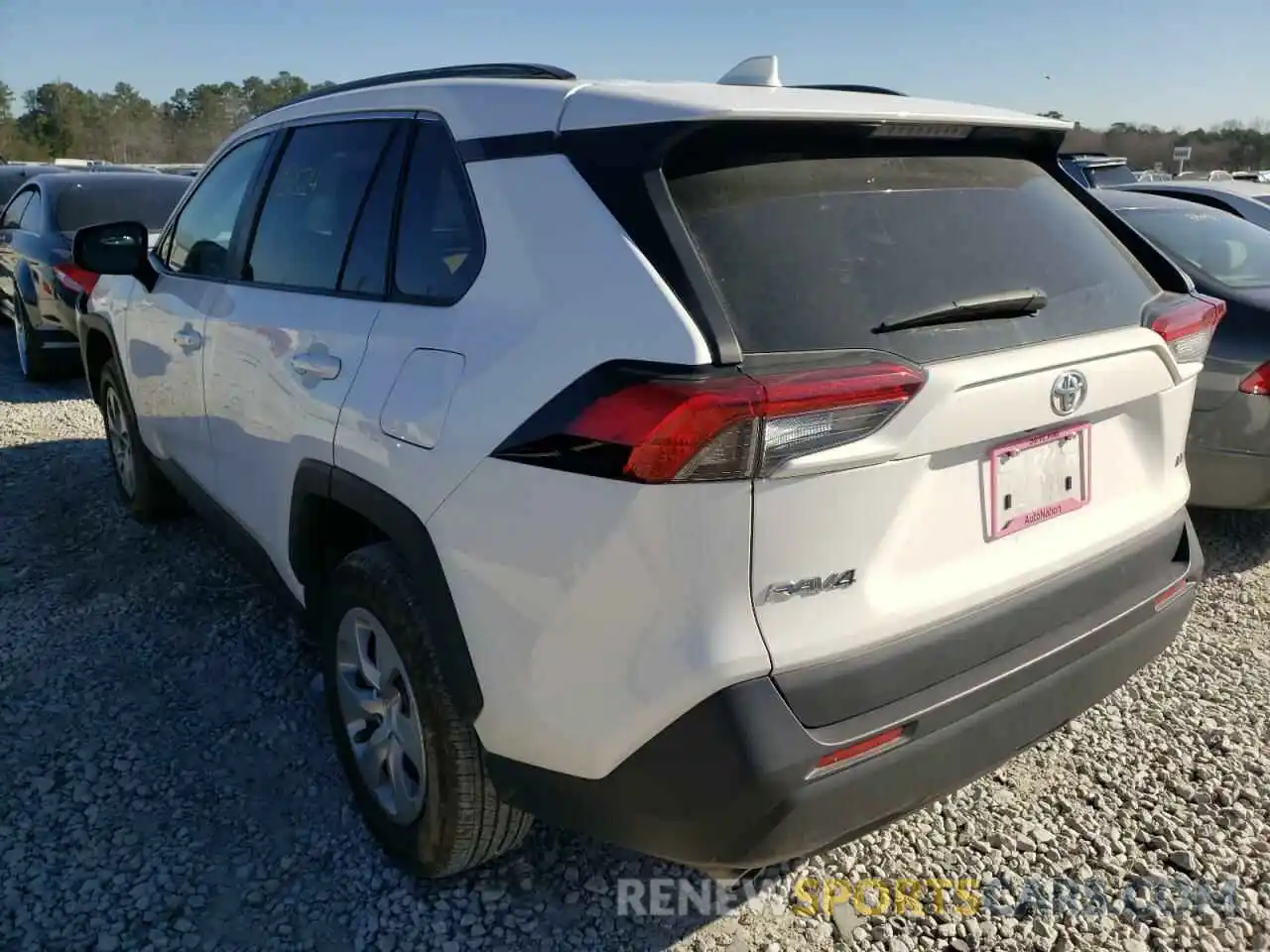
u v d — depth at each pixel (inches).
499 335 83.0
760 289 75.1
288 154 126.6
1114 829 112.0
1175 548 102.9
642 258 75.9
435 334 90.0
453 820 91.4
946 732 79.1
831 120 81.7
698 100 79.4
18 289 311.1
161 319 151.4
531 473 76.9
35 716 127.4
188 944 93.4
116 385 181.9
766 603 72.2
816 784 72.9
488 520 80.4
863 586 75.6
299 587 119.3
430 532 86.1
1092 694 91.1
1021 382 81.7
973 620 81.5
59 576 167.8
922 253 83.7
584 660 76.1
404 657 91.9
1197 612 164.7
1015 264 89.0
